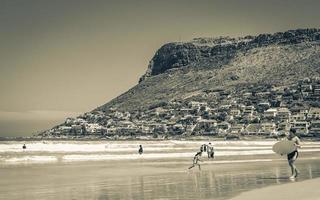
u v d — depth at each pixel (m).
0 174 42.38
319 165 51.19
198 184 33.06
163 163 57.50
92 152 86.94
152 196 27.12
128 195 27.86
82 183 34.94
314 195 25.03
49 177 39.69
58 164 55.75
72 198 26.88
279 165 52.16
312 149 111.19
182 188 30.77
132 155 74.38
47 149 101.38
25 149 100.12
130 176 40.34
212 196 26.28
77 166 52.12
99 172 44.50
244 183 32.94
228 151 93.69
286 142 35.44
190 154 78.19
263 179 35.62
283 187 28.75
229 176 38.97
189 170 46.31
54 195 28.25
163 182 35.03
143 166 52.09
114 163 57.62
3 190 30.81
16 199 26.62
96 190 30.56
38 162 59.47
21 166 52.38
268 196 25.06
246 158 68.44
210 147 66.38
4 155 74.06
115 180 37.00
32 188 31.88
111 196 27.56
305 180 33.69
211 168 48.47
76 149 103.50
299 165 51.47
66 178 38.75
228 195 26.56
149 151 94.06
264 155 78.06
